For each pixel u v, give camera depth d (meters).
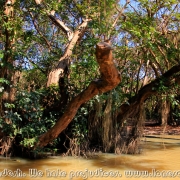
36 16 13.52
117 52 10.34
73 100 7.62
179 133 16.88
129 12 11.73
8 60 8.73
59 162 8.15
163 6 10.58
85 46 9.84
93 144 9.92
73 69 9.99
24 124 8.98
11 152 8.65
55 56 13.55
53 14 13.57
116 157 9.05
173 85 10.05
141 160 8.63
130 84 10.97
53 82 10.85
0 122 8.33
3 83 8.79
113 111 10.08
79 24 13.43
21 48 9.11
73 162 8.19
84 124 9.78
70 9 13.83
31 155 8.59
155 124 21.09
